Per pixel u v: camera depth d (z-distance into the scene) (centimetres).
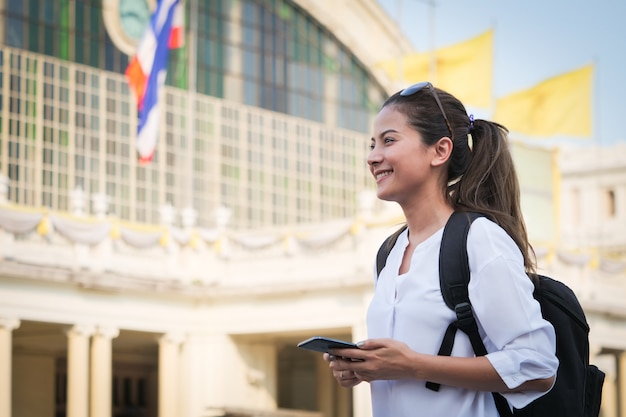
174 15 3194
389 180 437
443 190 441
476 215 420
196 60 4066
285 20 4434
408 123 436
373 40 4688
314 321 2803
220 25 4191
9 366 2538
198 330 2973
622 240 5456
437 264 418
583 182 5638
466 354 410
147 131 3147
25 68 3531
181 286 2906
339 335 3070
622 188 5559
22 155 3472
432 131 434
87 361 2712
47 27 3619
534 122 4131
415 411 411
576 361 442
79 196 2855
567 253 2914
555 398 438
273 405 3084
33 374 3306
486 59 4116
